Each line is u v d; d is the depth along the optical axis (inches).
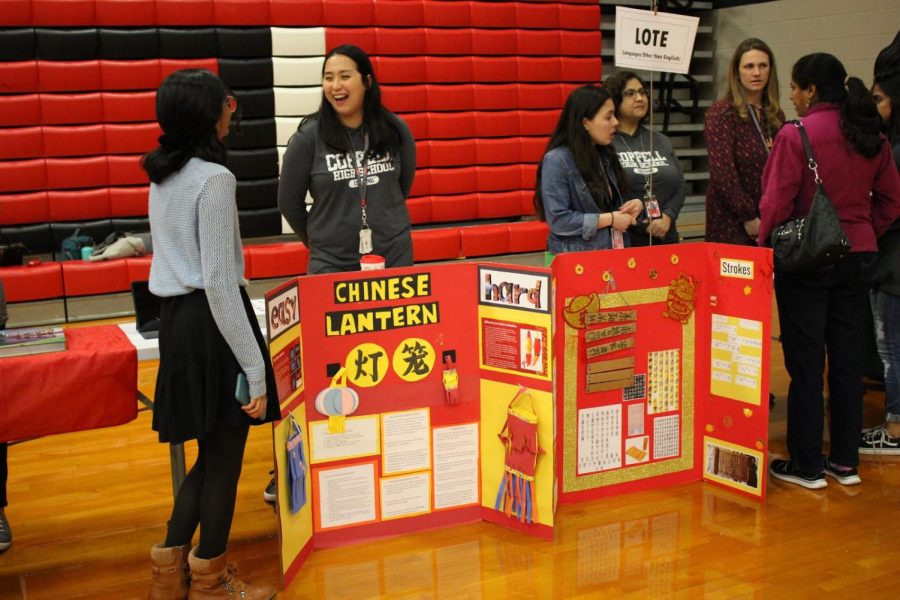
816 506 113.0
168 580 87.5
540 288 97.6
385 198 112.6
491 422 106.2
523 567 97.2
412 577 95.3
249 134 245.9
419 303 101.9
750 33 323.9
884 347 131.5
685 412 119.2
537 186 127.6
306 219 116.9
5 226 228.2
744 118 136.9
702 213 327.6
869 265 115.6
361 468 103.0
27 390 85.5
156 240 81.8
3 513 105.0
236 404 81.0
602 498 116.0
